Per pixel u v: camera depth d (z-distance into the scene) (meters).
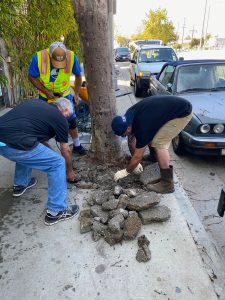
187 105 3.21
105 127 3.78
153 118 3.03
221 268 2.40
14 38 7.03
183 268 2.37
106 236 2.65
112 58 3.63
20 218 2.99
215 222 3.26
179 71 5.70
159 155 3.31
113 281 2.26
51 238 2.71
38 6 7.05
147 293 2.15
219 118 4.23
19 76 7.71
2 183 3.68
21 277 2.30
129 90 11.22
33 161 2.69
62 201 2.87
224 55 27.30
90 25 3.24
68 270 2.36
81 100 5.55
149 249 2.55
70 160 3.39
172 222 2.90
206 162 4.75
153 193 3.14
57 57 3.66
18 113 2.64
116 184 3.55
